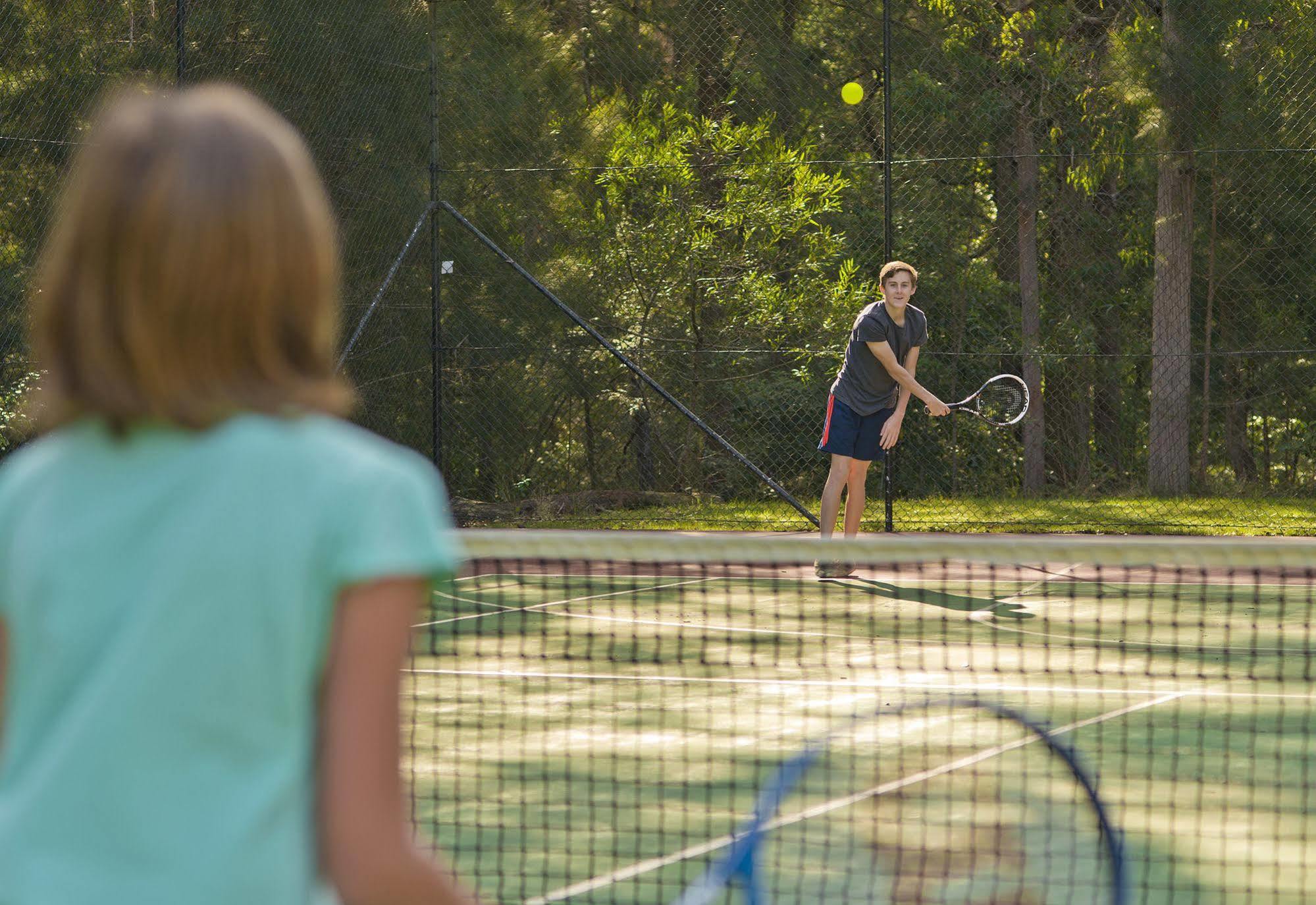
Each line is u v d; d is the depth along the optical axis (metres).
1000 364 27.28
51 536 1.69
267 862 1.60
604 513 18.44
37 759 1.66
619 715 7.30
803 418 21.33
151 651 1.61
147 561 1.65
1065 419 29.67
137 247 1.64
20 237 14.84
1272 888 4.81
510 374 20.44
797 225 20.34
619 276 21.06
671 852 5.20
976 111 26.67
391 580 1.65
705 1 26.11
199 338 1.66
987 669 8.32
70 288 1.69
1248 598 10.87
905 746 6.60
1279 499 19.95
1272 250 26.31
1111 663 8.50
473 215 20.25
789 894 4.61
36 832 1.61
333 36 18.09
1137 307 29.53
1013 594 11.16
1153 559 5.28
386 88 18.50
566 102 21.88
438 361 16.06
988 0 27.38
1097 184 26.75
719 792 5.92
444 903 1.67
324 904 1.72
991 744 6.61
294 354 1.75
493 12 20.84
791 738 6.78
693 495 20.23
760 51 26.31
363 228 17.84
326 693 1.65
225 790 1.61
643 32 26.98
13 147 15.20
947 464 26.17
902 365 11.77
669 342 21.11
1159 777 6.09
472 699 7.68
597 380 21.36
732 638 9.31
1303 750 6.60
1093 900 4.50
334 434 1.72
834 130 27.00
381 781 1.62
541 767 6.36
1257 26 22.69
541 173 18.62
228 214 1.65
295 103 17.78
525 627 9.78
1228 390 28.39
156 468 1.67
